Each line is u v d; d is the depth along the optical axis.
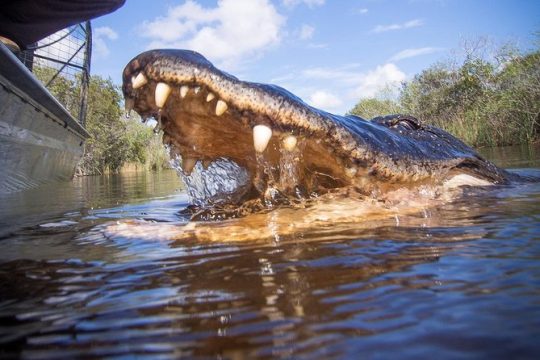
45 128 8.35
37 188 8.18
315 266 1.43
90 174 24.55
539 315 0.92
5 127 6.21
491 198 2.97
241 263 1.53
